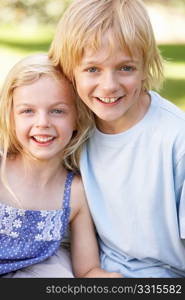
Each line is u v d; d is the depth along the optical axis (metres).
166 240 2.62
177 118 2.56
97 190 2.68
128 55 2.40
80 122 2.64
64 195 2.68
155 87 2.67
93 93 2.46
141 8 2.48
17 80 2.54
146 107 2.61
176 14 11.06
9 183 2.63
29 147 2.57
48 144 2.55
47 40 9.20
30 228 2.61
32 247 2.61
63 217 2.67
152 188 2.56
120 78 2.42
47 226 2.62
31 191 2.63
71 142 2.68
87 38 2.38
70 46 2.44
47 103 2.51
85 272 2.71
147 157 2.56
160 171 2.55
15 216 2.59
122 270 2.66
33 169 2.62
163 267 2.69
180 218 2.59
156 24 10.58
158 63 2.61
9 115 2.60
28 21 10.93
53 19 10.95
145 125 2.57
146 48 2.46
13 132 2.62
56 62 2.56
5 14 10.88
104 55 2.38
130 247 2.64
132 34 2.39
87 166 2.69
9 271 2.61
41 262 2.68
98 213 2.67
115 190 2.62
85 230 2.74
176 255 2.65
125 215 2.62
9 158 2.68
